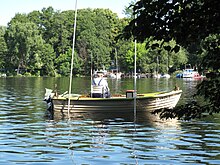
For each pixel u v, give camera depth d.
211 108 5.09
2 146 12.34
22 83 57.41
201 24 4.62
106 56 95.31
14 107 24.23
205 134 14.36
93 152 11.56
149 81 67.44
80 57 93.94
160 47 5.14
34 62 89.69
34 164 10.19
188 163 10.22
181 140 13.28
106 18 105.44
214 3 4.50
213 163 10.20
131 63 88.06
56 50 98.75
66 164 10.21
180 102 26.39
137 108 20.86
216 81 5.01
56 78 79.88
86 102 20.91
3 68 90.31
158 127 16.17
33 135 14.38
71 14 102.06
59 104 21.23
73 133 14.88
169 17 4.69
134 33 4.91
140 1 4.86
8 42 88.81
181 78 81.44
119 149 11.95
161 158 10.77
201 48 5.03
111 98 20.78
